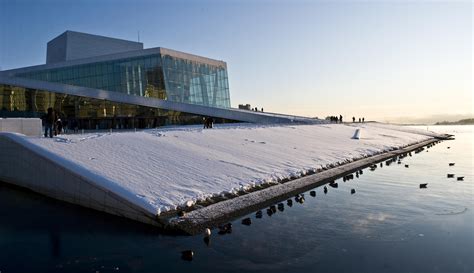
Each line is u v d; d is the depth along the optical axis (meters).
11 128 19.30
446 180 18.14
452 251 8.93
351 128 45.78
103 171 12.75
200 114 42.78
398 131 54.19
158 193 11.62
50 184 13.23
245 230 10.18
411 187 16.25
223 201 12.09
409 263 8.25
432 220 11.36
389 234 10.05
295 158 20.84
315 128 38.94
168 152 17.12
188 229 9.84
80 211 11.59
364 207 12.75
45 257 8.37
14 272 7.66
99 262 8.16
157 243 9.19
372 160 24.69
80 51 61.25
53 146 15.14
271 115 49.78
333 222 11.00
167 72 47.66
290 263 8.19
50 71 52.44
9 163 15.31
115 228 10.13
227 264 8.11
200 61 53.31
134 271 7.73
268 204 12.68
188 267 7.95
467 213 12.13
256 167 17.11
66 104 40.62
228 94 58.84
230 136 25.33
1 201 12.75
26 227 10.22
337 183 16.75
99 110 41.28
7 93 40.34
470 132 82.50
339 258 8.49
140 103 41.50
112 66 48.97
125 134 20.59
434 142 46.53
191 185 12.96
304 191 14.96
